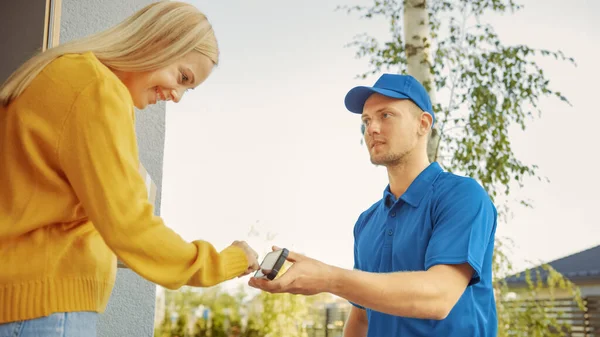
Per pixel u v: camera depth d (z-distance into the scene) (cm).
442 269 144
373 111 174
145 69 119
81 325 107
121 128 108
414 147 173
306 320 689
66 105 106
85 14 234
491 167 518
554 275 563
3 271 101
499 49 578
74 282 107
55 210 106
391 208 172
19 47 192
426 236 160
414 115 174
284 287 123
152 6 123
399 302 133
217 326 684
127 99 112
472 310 156
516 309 544
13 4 194
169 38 120
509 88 555
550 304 564
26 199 105
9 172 105
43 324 102
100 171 104
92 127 105
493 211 165
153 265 106
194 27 123
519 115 562
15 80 109
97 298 111
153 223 106
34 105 107
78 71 109
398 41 594
